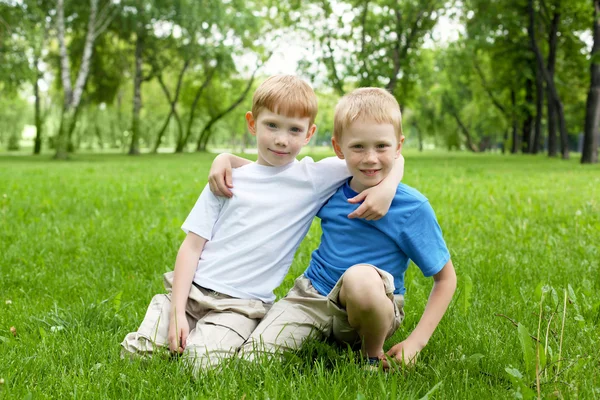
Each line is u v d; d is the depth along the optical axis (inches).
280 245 94.4
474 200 293.6
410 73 1208.8
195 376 78.4
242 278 93.3
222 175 95.9
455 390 72.7
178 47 1325.0
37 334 100.0
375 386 74.1
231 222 95.3
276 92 92.9
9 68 914.1
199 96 1624.0
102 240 184.9
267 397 68.8
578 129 1630.2
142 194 328.8
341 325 87.7
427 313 87.0
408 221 86.9
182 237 189.6
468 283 88.4
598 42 807.1
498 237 189.6
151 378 77.0
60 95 1614.2
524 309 110.0
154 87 1948.8
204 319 89.7
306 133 97.0
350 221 90.6
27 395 66.6
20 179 451.8
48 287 133.5
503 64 1286.9
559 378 74.4
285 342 85.8
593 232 193.5
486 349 88.2
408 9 1107.3
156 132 2042.3
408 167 682.2
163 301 93.7
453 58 1317.7
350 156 87.0
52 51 1244.5
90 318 106.6
